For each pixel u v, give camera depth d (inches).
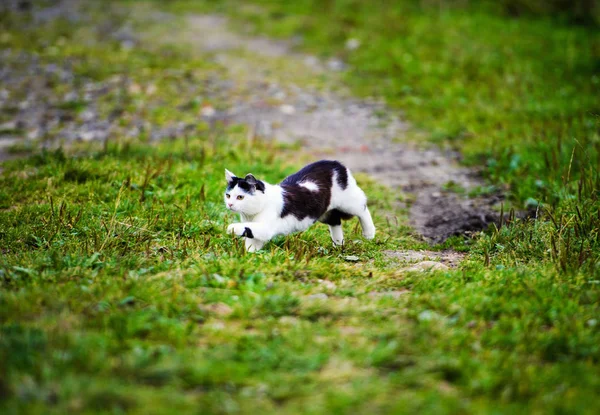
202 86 499.8
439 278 201.8
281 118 448.5
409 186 339.0
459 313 175.0
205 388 134.9
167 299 175.0
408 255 244.5
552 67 518.6
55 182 289.3
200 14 714.2
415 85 504.4
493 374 142.5
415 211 307.1
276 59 579.5
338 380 138.9
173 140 393.4
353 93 502.9
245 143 382.3
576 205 262.8
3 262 199.8
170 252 220.5
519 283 196.2
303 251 219.3
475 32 604.4
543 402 132.8
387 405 129.1
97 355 140.0
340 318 170.4
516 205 300.4
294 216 229.6
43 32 621.0
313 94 498.6
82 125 422.6
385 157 384.8
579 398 134.8
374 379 138.6
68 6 718.5
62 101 463.2
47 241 223.9
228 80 517.7
